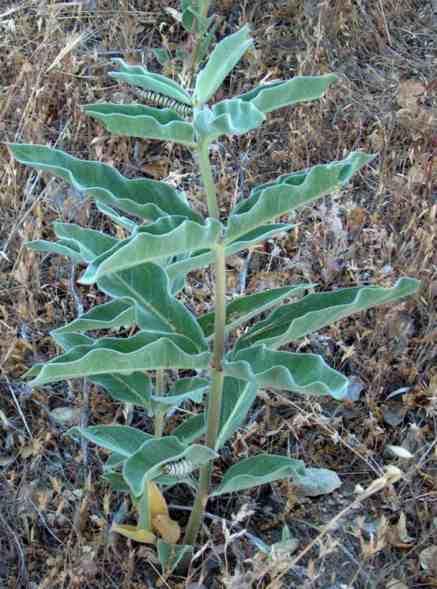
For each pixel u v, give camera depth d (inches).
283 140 54.6
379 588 34.2
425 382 41.9
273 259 47.4
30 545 34.5
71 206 47.3
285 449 39.0
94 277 20.0
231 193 50.3
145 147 52.9
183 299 44.5
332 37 61.4
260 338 27.9
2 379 40.8
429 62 62.2
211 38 55.6
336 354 43.1
